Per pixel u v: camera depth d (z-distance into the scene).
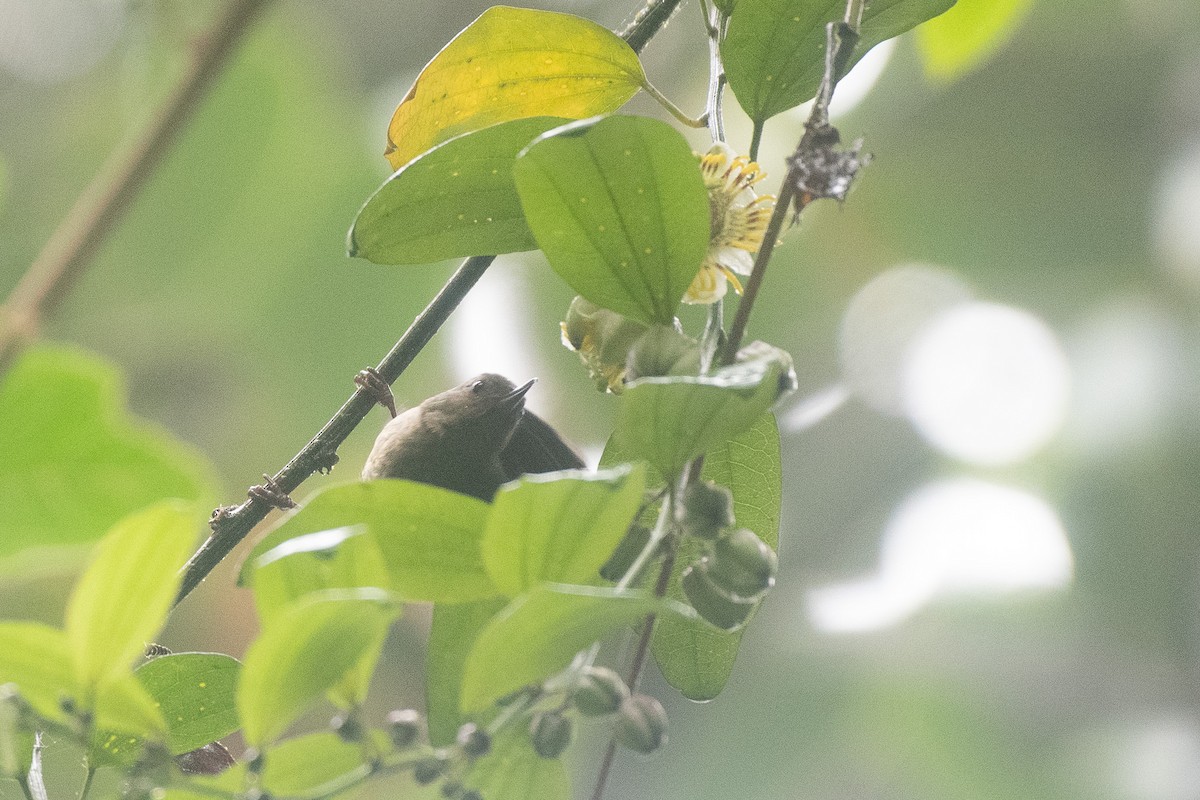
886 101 13.13
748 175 4.56
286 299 7.68
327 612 2.90
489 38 4.96
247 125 7.16
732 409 3.44
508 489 3.10
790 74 4.67
